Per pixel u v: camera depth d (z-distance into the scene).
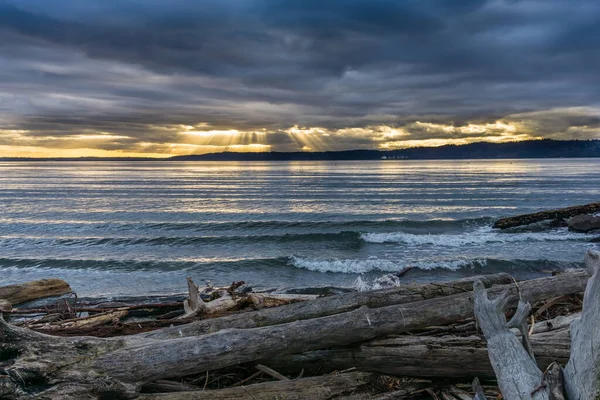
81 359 3.83
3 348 3.71
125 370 3.81
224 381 4.64
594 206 25.56
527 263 16.34
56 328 5.98
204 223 28.69
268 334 4.29
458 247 20.33
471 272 15.68
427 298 5.72
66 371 3.68
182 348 4.03
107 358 3.86
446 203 41.28
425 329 5.19
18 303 10.55
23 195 53.62
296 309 5.17
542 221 25.53
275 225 28.02
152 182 80.31
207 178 93.94
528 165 163.75
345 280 15.12
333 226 27.56
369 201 43.81
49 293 11.16
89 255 19.94
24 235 25.31
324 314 5.21
